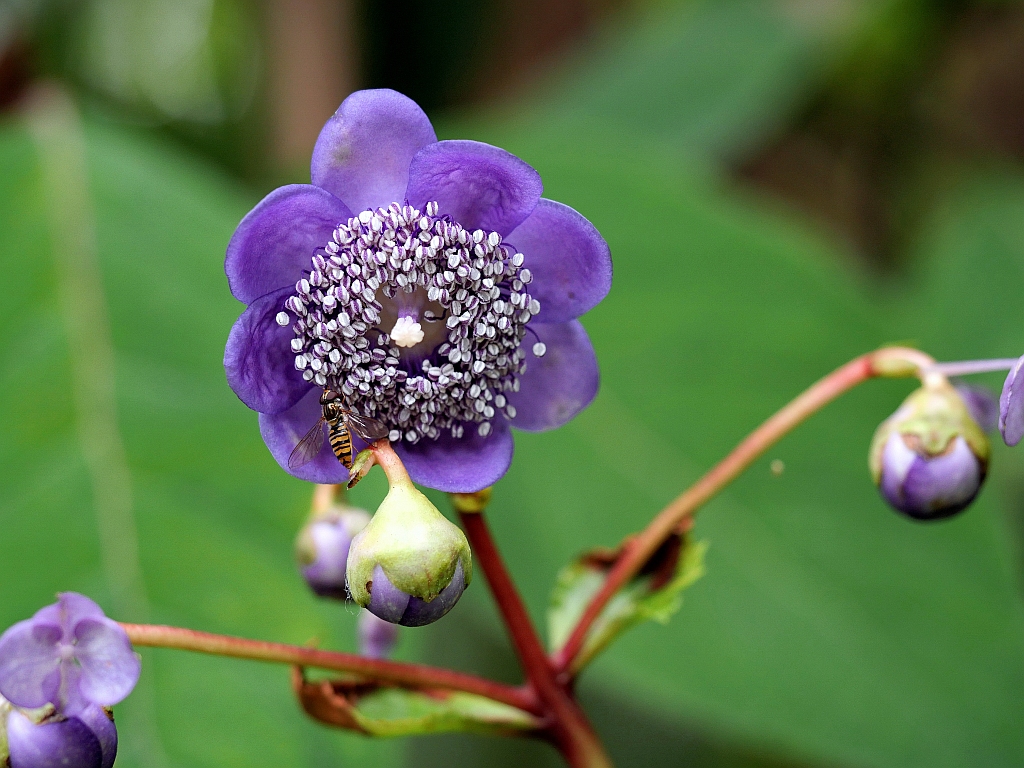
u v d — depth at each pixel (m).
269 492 0.37
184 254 0.40
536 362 0.31
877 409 0.39
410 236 0.31
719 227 0.41
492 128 0.42
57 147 0.40
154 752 0.34
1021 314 0.49
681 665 0.37
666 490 0.39
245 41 0.65
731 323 0.40
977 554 0.38
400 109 0.31
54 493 0.37
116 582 0.36
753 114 0.52
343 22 0.50
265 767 0.34
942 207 0.59
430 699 0.32
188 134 0.63
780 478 0.39
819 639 0.38
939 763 0.37
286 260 0.31
